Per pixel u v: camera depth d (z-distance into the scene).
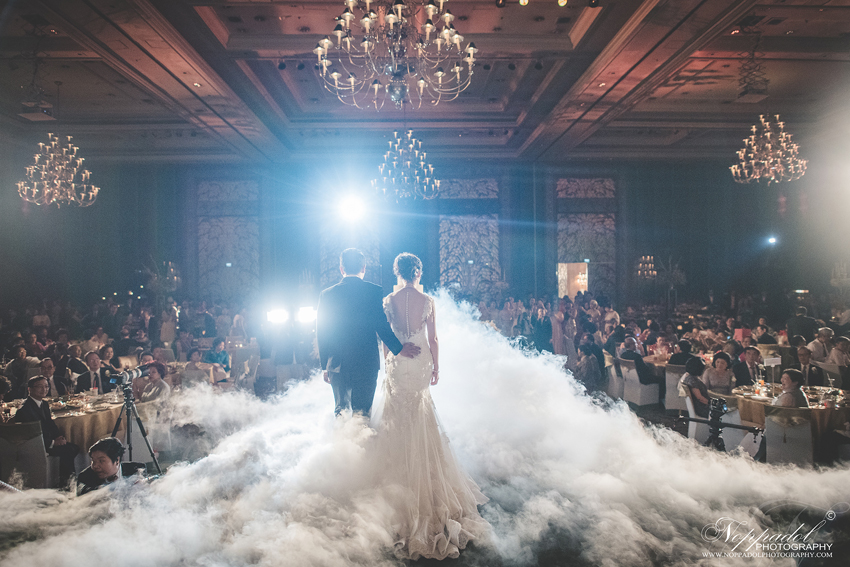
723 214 17.95
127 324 13.16
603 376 9.54
